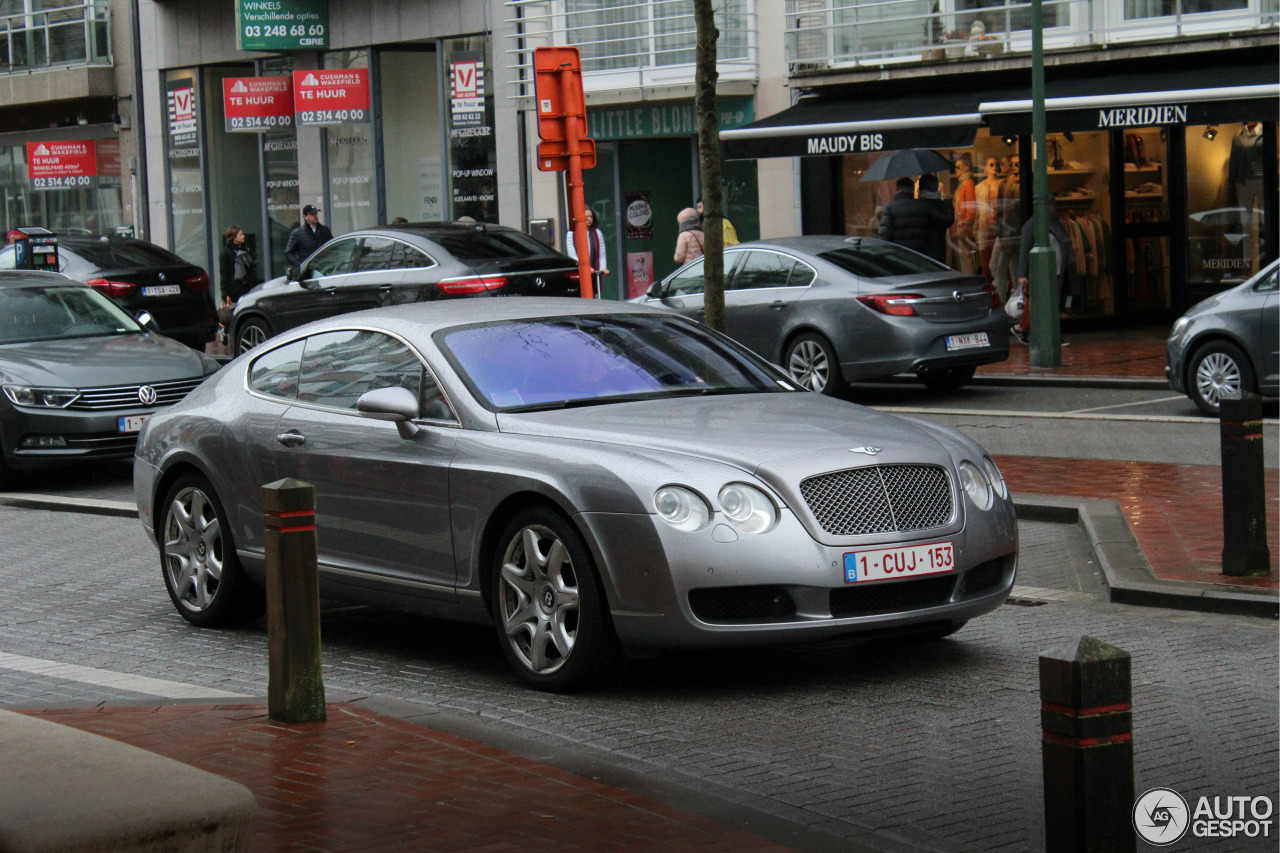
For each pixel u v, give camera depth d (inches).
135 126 3053.6
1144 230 2059.5
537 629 594.9
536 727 550.6
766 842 410.0
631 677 617.3
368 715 546.9
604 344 677.3
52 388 1207.6
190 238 3090.6
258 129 2783.0
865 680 604.7
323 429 679.7
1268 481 1002.1
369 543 658.8
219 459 722.8
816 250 1530.5
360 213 2773.1
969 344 1472.7
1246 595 695.7
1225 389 1318.9
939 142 1883.6
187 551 749.9
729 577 551.5
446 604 630.5
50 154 3169.3
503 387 640.4
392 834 416.5
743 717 556.4
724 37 2267.5
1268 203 1963.6
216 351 2319.1
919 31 2085.4
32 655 693.3
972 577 600.4
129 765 265.1
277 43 2716.5
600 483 567.8
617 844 407.2
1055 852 305.6
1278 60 1812.3
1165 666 609.6
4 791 251.6
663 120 2341.3
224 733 522.6
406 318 692.1
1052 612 716.7
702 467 565.9
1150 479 1035.3
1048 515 946.7
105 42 3169.3
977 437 1275.8
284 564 534.3
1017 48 2018.9
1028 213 2118.6
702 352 695.7
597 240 1966.0
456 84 2583.7
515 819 428.8
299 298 1745.8
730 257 1582.2
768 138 2015.3
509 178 2544.3
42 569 919.0
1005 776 481.7
